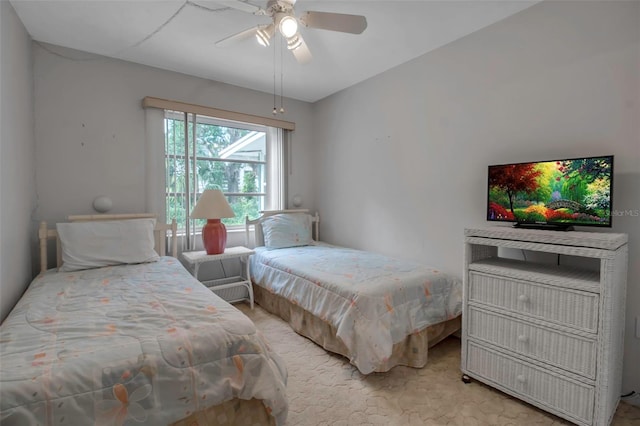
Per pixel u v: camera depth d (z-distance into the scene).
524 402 1.64
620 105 1.64
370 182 3.15
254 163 3.57
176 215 2.95
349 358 1.91
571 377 1.43
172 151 2.93
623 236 1.47
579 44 1.77
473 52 2.27
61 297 1.58
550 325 1.50
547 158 1.92
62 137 2.43
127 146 2.70
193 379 1.10
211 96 3.12
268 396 1.21
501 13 2.03
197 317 1.33
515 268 1.69
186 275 2.08
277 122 3.53
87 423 0.92
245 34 1.83
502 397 1.68
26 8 1.91
